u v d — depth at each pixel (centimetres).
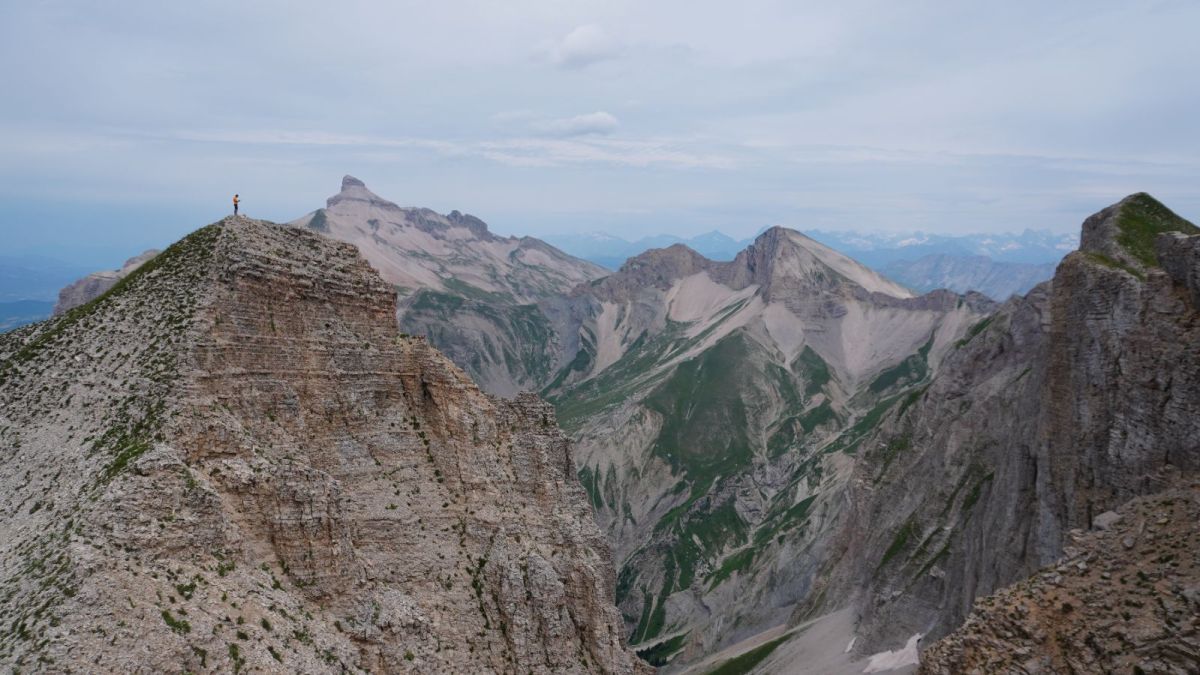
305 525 5638
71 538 4544
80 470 5181
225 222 6900
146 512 4800
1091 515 7138
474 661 6406
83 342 6347
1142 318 6875
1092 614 5753
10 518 5159
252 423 6050
